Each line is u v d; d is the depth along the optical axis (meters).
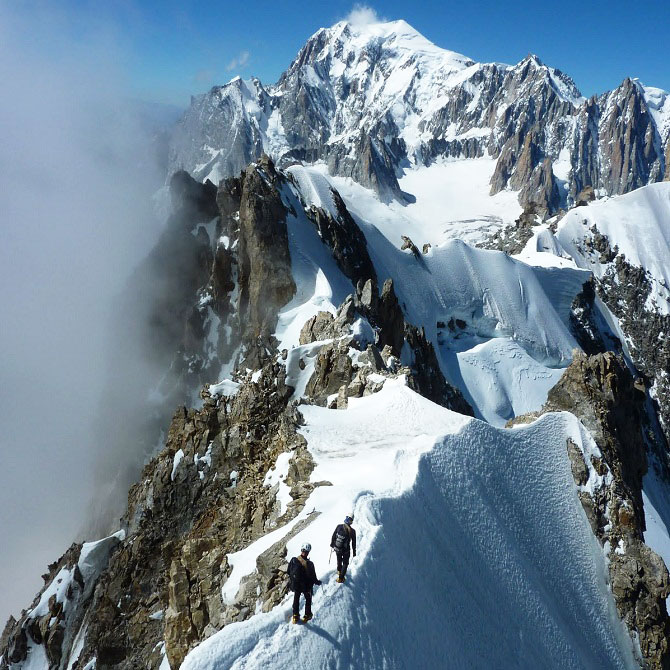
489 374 131.50
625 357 177.88
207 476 55.28
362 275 116.19
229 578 29.88
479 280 150.25
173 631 31.47
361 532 25.00
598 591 42.00
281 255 98.12
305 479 35.50
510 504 39.41
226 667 18.19
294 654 19.09
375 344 73.31
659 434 152.00
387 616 22.56
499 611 30.62
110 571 57.59
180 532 53.50
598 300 195.38
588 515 45.56
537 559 38.25
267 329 91.06
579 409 57.97
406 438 39.34
